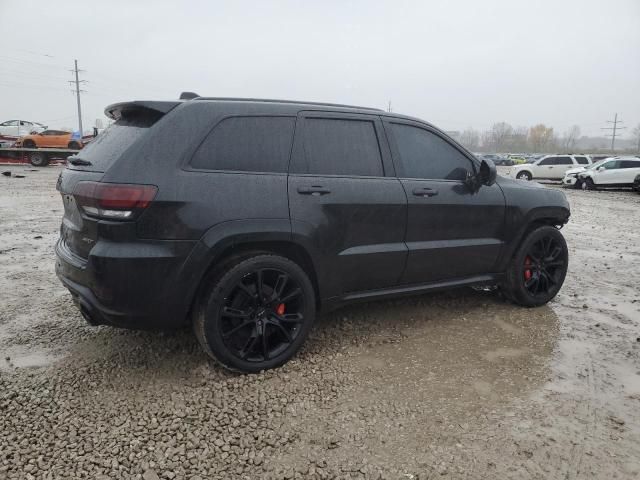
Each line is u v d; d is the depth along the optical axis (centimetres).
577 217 1254
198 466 231
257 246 320
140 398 287
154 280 282
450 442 251
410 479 225
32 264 591
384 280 372
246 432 258
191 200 287
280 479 225
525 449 246
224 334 308
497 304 466
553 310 457
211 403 283
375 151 368
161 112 301
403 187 370
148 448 243
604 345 377
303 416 273
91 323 315
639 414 280
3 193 1369
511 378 320
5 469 225
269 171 319
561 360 349
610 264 670
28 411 271
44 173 2280
